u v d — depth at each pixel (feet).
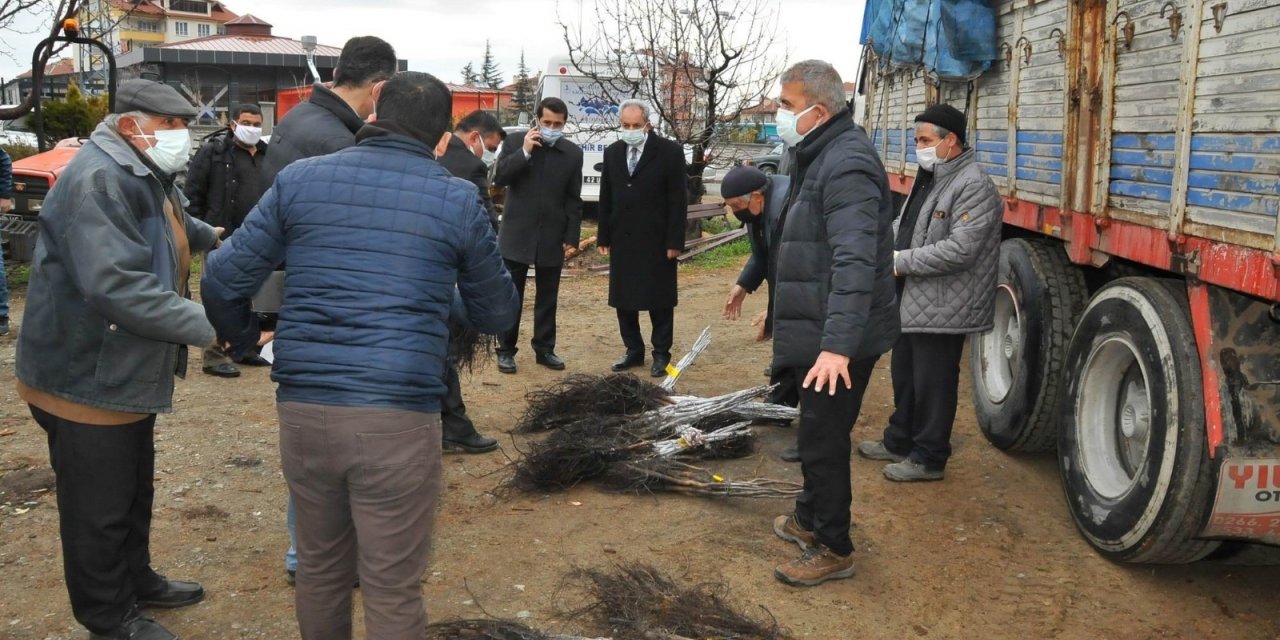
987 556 13.51
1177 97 11.51
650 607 11.32
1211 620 11.84
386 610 8.65
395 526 8.57
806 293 11.84
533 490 15.65
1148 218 12.21
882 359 25.00
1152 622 11.76
